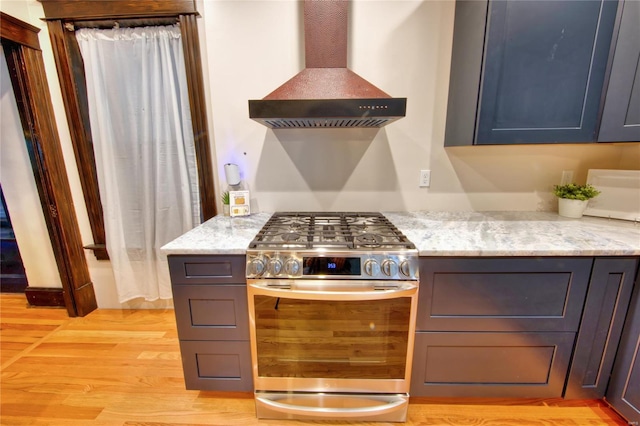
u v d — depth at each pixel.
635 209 1.51
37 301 2.29
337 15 1.34
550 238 1.28
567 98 1.31
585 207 1.66
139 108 1.85
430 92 1.69
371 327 1.23
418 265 1.17
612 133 1.30
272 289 1.15
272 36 1.64
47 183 1.94
